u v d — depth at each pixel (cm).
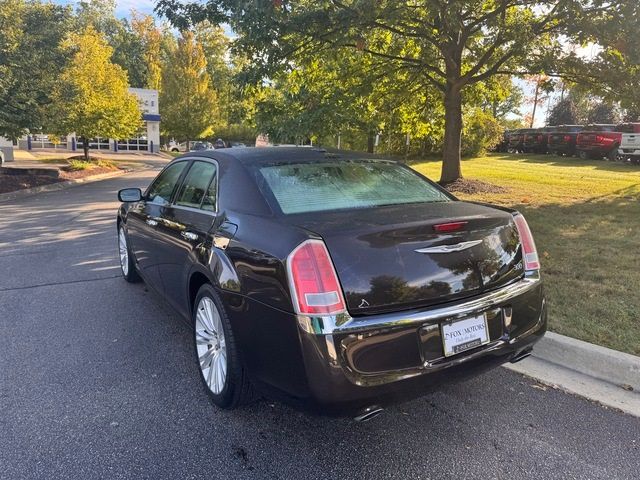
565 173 1598
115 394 331
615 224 798
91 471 253
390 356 245
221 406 309
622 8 876
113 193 1579
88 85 2302
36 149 4191
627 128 1933
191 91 4662
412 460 265
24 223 1001
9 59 1379
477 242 281
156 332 436
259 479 249
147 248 463
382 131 1739
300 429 293
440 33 1066
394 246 255
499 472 255
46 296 534
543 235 731
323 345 235
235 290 279
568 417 306
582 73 1097
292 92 1273
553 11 1006
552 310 443
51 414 306
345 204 309
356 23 949
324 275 240
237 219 304
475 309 269
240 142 5834
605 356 354
